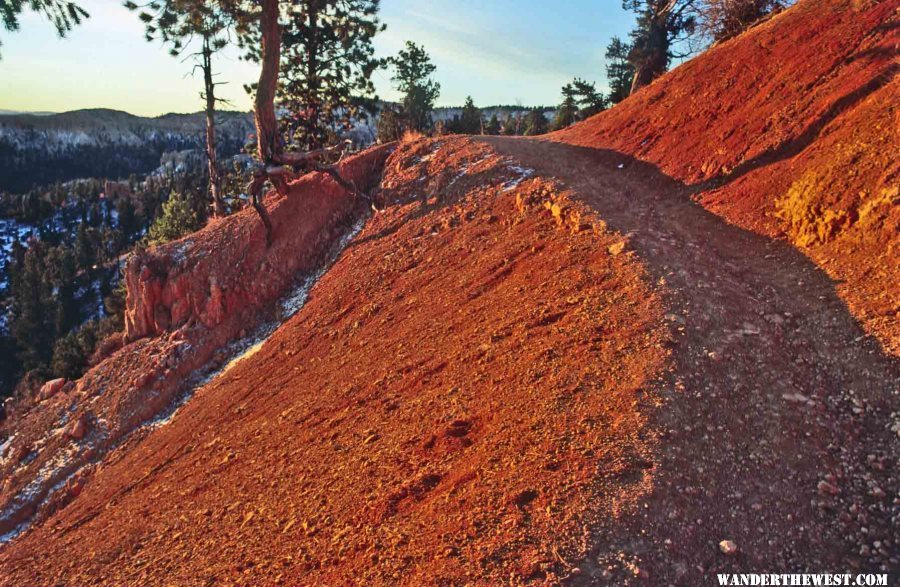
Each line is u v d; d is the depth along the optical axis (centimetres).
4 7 802
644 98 1931
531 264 1075
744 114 1406
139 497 1008
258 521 703
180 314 1725
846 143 1031
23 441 1592
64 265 8106
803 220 987
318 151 1848
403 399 839
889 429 611
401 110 5181
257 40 2595
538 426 634
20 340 6688
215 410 1237
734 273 945
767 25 1702
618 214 1171
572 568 459
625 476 538
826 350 735
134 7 2009
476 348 870
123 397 1538
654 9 3070
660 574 458
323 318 1384
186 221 3219
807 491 548
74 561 859
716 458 568
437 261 1323
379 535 569
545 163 1628
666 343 709
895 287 779
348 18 3041
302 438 871
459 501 568
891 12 1275
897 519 516
